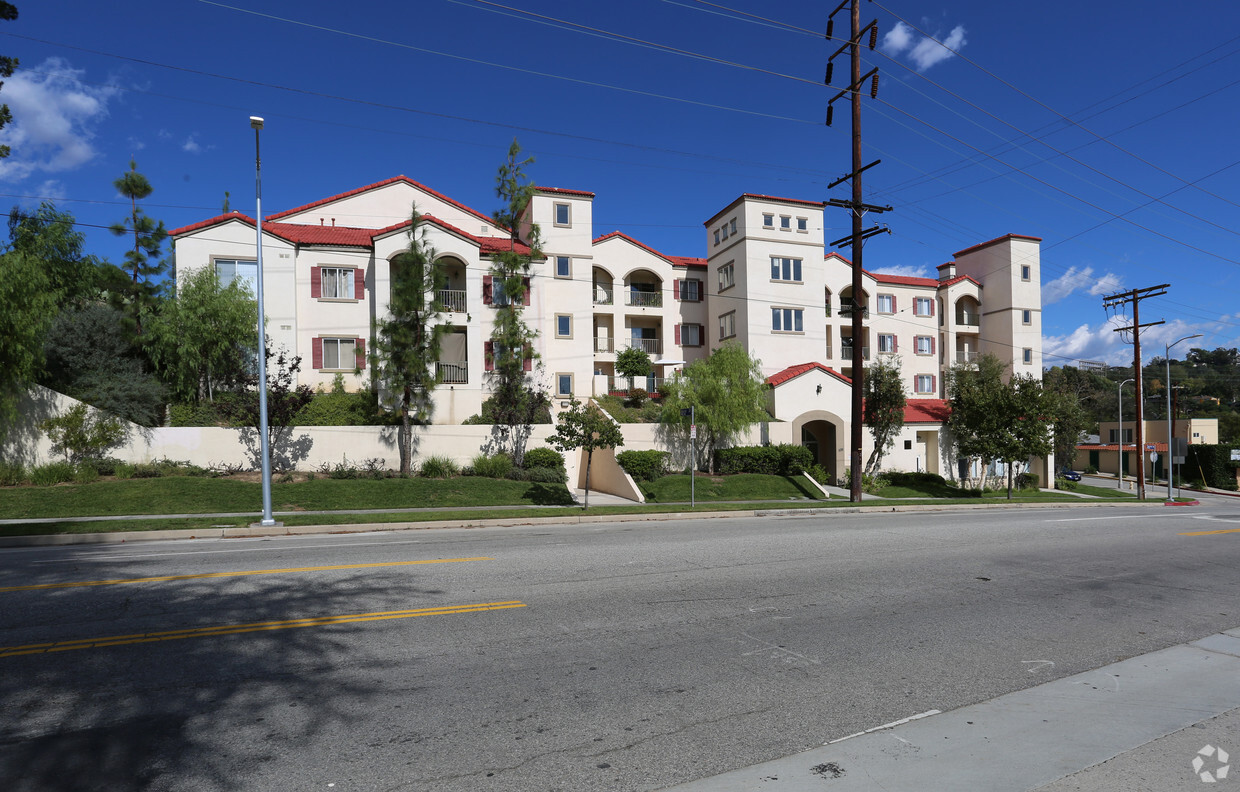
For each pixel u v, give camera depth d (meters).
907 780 4.04
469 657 6.14
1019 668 6.18
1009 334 46.56
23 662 5.86
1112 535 15.54
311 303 29.44
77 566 10.10
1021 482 38.84
